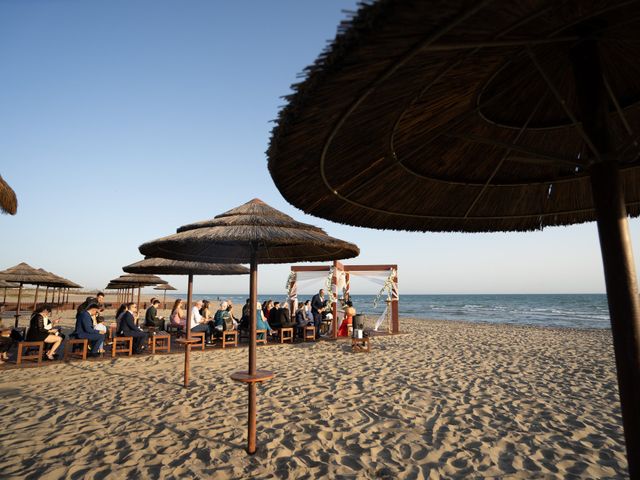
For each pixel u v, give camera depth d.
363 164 2.03
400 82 1.43
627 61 1.85
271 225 4.17
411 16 1.04
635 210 2.59
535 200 2.71
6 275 15.38
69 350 9.41
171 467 3.82
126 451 4.18
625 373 1.36
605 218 1.47
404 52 1.19
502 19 1.20
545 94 2.09
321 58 1.18
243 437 4.57
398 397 6.31
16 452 4.14
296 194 2.06
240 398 6.15
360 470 3.83
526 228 2.87
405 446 4.41
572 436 4.72
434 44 1.20
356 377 7.70
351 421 5.17
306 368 8.60
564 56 1.80
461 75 1.67
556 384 7.26
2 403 5.89
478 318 34.81
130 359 9.40
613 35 1.57
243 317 13.06
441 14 1.05
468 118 2.13
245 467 3.85
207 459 4.00
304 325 13.16
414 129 1.97
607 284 1.44
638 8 1.38
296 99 1.33
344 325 14.54
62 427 4.88
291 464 3.92
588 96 1.55
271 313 13.27
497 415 5.47
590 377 7.88
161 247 4.65
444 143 2.25
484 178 2.54
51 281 15.98
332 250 4.65
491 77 1.78
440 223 2.79
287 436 4.62
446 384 7.20
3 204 6.14
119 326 9.95
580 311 46.94
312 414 5.43
